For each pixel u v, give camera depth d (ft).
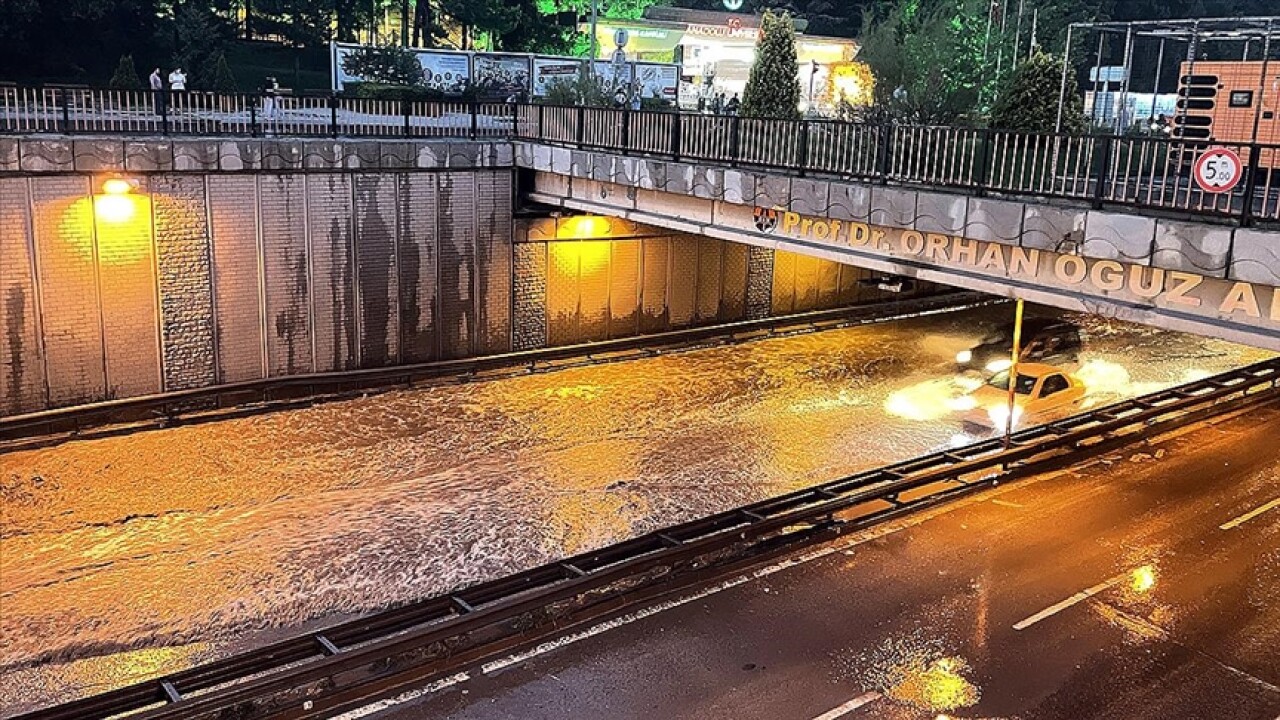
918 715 34.01
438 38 171.22
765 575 44.32
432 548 48.44
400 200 74.23
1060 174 53.83
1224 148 38.83
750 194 58.70
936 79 89.61
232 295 68.13
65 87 64.34
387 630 37.81
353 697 34.19
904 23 104.94
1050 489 55.57
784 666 36.99
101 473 56.59
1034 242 44.78
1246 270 37.09
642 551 45.14
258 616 41.88
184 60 139.44
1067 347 91.76
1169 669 37.14
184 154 64.34
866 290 106.22
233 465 58.49
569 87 98.73
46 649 38.96
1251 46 147.54
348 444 62.64
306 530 50.08
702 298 92.89
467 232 77.71
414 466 59.21
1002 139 54.13
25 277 60.13
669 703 34.55
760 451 63.10
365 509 52.85
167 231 64.75
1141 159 43.96
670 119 65.10
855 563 45.68
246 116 75.36
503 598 40.98
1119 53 161.38
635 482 57.47
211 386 67.72
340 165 70.85
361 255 73.20
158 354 65.77
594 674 36.32
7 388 60.64
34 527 49.70
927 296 111.04
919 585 43.57
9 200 58.90
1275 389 77.66
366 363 74.84
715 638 38.93
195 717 31.30
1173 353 93.35
